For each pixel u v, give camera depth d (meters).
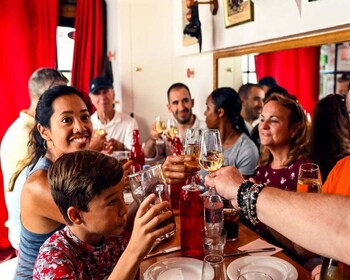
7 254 3.08
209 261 0.87
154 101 3.43
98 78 3.14
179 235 1.29
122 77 3.30
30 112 2.08
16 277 1.24
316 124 1.67
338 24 1.50
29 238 1.19
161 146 2.52
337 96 1.64
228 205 1.25
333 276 0.94
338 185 1.31
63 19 3.40
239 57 2.44
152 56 3.35
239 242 1.25
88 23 3.37
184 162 1.30
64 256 0.89
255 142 2.23
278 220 0.76
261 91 2.19
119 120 3.19
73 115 1.34
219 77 2.75
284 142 1.64
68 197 0.89
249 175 2.01
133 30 3.26
